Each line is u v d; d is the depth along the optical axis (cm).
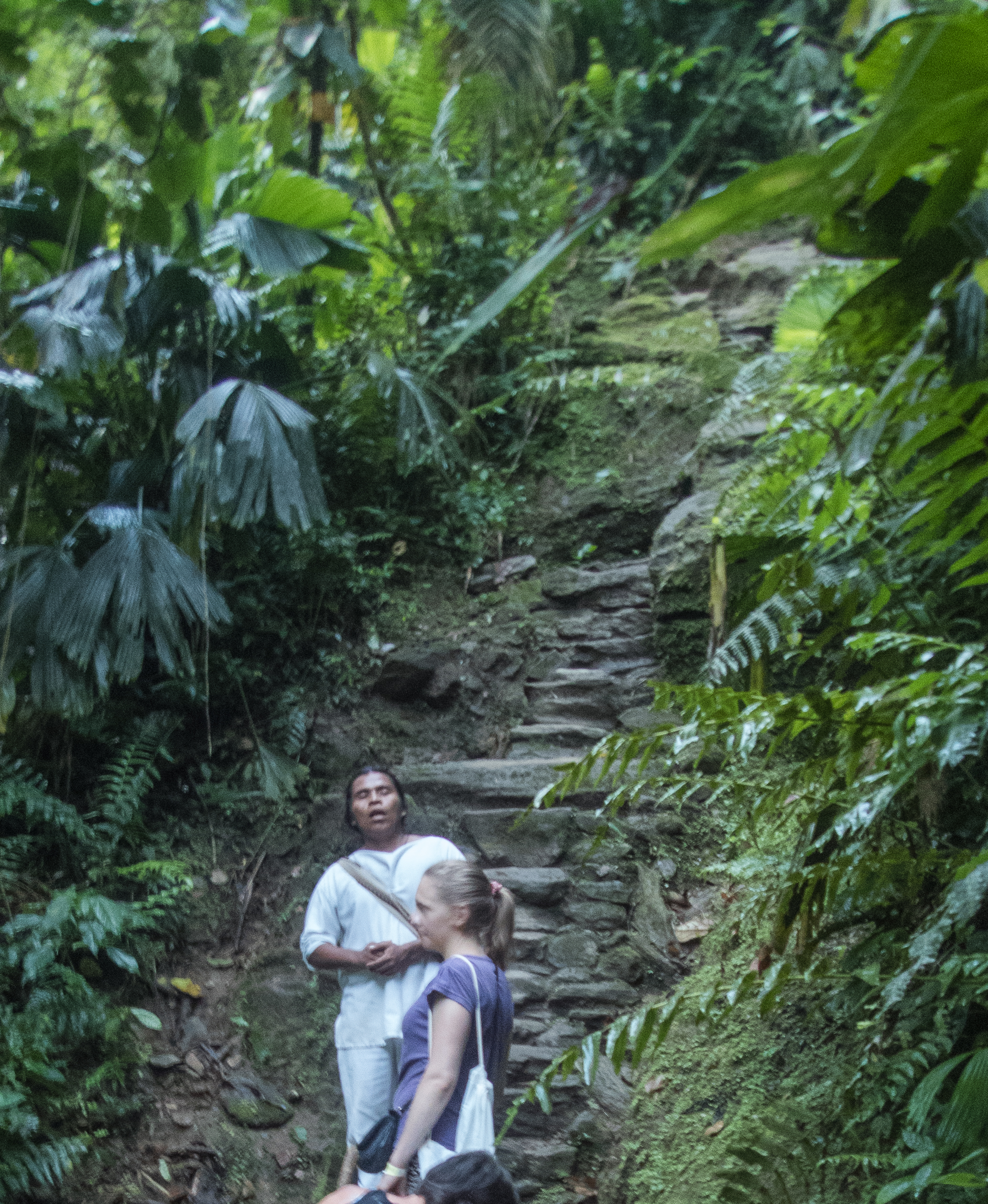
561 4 820
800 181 113
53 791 393
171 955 364
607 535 523
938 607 266
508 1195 145
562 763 404
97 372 407
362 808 299
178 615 373
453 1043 212
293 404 411
